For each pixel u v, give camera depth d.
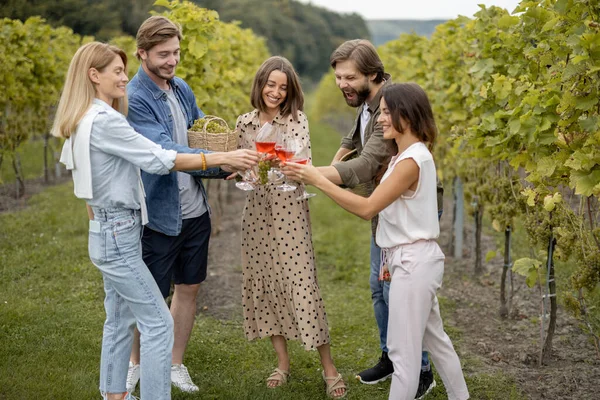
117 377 3.18
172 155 2.89
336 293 5.66
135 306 2.99
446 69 6.15
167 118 3.38
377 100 3.34
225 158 2.99
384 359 3.74
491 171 5.39
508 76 4.18
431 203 2.92
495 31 4.49
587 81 3.12
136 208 2.94
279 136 3.08
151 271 3.44
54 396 3.40
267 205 3.50
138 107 3.25
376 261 3.56
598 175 3.03
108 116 2.80
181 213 3.39
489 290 5.55
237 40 8.49
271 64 3.38
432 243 2.96
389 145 3.28
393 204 2.94
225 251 7.00
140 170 3.30
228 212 9.19
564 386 3.61
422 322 2.91
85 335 4.26
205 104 5.66
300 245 3.50
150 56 3.23
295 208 3.49
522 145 3.82
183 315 3.65
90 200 2.89
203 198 3.60
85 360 3.87
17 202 8.53
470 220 8.09
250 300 3.67
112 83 2.87
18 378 3.54
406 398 2.92
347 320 4.89
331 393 3.58
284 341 3.75
